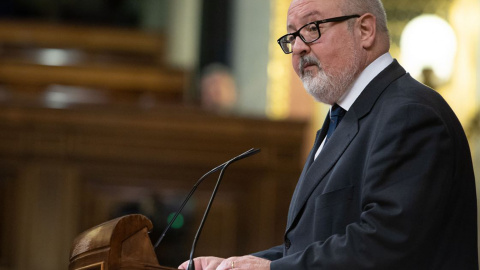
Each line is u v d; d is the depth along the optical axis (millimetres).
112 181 15383
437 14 30984
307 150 28328
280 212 15422
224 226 15227
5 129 15406
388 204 6477
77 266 6477
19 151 15367
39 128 15406
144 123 15500
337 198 6961
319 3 7438
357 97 7406
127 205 15273
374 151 6758
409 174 6574
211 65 29531
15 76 23000
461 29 30578
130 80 23766
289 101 28922
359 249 6422
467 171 7188
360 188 6938
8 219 15227
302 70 7520
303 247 7074
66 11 29984
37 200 15266
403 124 6758
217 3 29750
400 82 7336
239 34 29484
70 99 19234
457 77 30344
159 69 23922
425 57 30438
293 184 15492
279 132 15547
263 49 29219
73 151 15406
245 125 15539
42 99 15938
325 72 7402
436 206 6559
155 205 15242
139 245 6434
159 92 23953
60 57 25281
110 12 30297
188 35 29750
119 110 15477
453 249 6918
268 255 8109
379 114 7105
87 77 23516
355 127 7199
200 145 15500
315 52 7406
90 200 15312
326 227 6934
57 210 15250
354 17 7449
